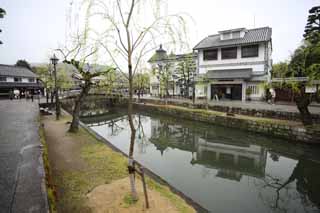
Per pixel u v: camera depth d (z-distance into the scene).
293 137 13.17
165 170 10.06
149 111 29.70
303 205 7.34
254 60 26.64
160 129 20.41
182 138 16.86
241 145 14.70
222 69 29.09
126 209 4.63
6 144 6.97
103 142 11.05
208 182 8.88
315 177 9.67
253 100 26.64
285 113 15.84
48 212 3.22
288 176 9.79
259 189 8.43
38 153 6.07
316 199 7.79
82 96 12.78
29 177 4.45
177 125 21.77
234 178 9.40
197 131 18.92
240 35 28.27
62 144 10.34
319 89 13.59
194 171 10.08
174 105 27.73
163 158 11.93
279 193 8.14
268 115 16.97
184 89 35.59
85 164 7.57
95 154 8.73
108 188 5.64
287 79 14.12
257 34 27.73
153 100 31.73
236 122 17.23
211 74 28.36
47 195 3.79
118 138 16.80
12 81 37.84
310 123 13.39
